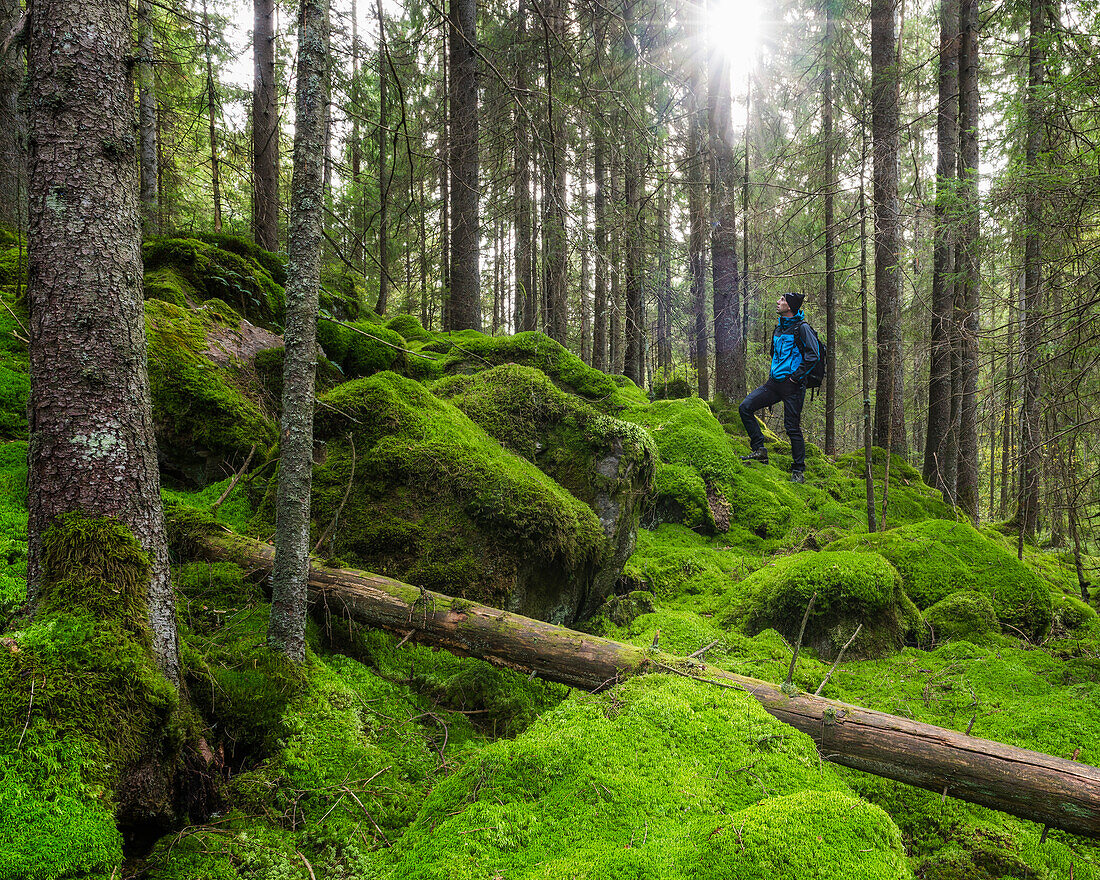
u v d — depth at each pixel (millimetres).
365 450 4352
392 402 4555
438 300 17750
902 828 2795
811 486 9117
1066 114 4641
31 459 2213
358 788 2490
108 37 2270
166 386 4922
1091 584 7461
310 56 2947
